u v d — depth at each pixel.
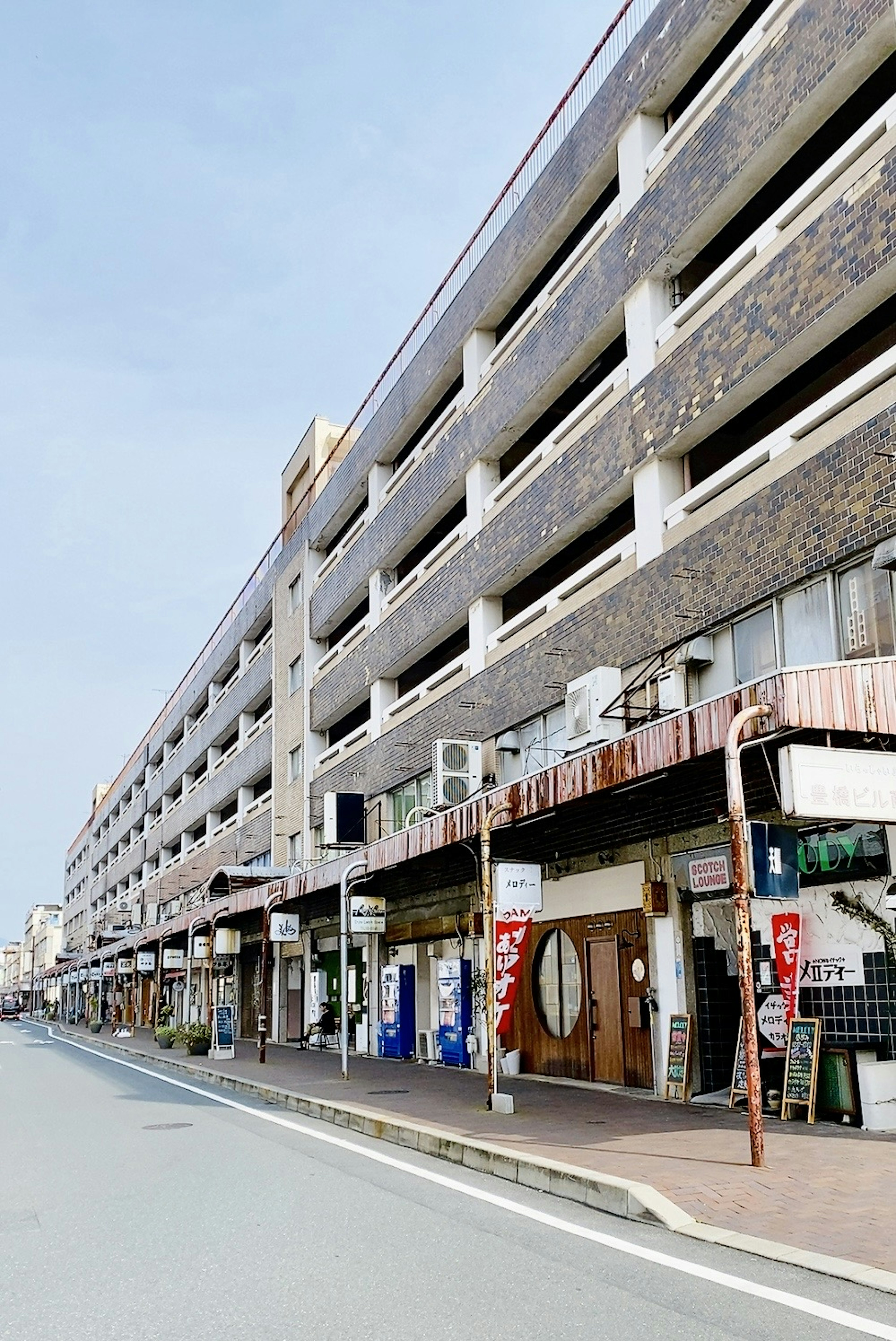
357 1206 8.21
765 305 12.90
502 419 20.05
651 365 15.42
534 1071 17.14
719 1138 9.86
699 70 15.53
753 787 11.78
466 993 19.86
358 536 28.73
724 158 13.93
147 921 53.69
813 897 11.57
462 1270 6.24
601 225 17.08
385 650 25.75
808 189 12.32
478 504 21.03
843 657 11.55
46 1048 34.94
